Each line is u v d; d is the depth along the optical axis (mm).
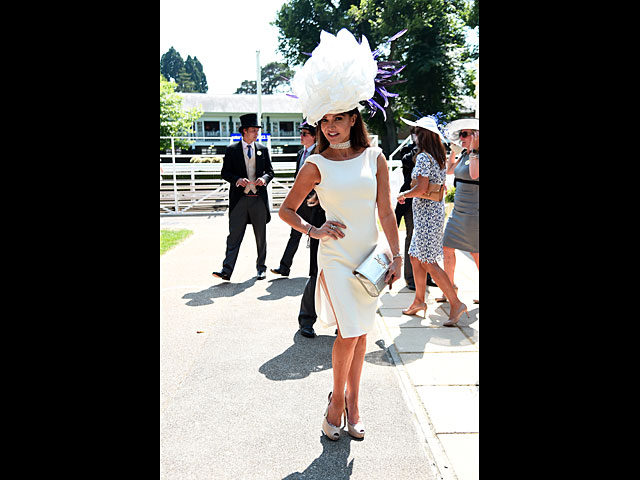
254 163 7273
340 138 2938
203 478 2738
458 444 3020
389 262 2891
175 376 4055
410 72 34375
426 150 4949
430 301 6066
